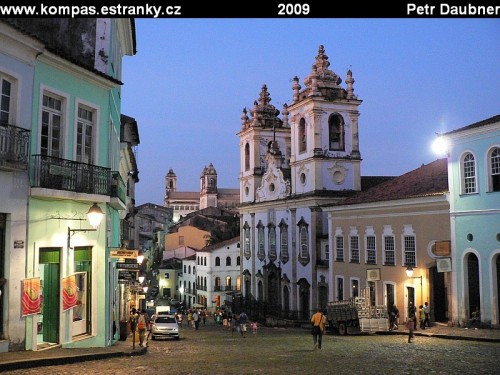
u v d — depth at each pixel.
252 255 54.31
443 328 25.55
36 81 13.61
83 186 14.87
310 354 16.20
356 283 35.28
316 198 42.22
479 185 25.44
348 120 44.03
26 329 13.04
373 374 11.26
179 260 91.50
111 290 18.17
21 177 13.05
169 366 12.62
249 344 22.23
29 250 13.26
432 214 28.42
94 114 16.22
